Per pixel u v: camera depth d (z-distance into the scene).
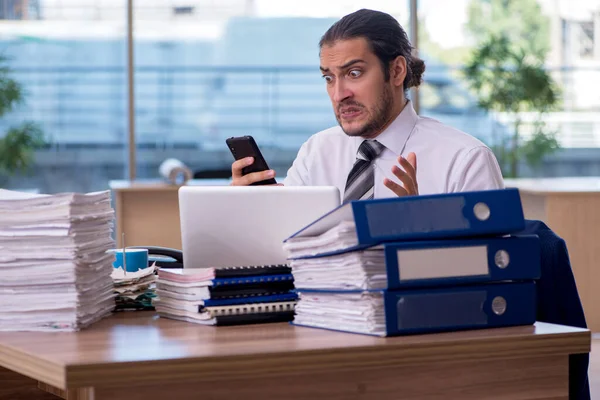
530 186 6.44
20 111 10.39
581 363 2.03
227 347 1.61
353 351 1.60
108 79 10.89
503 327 1.77
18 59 10.36
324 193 2.13
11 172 10.12
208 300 1.85
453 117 9.48
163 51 11.81
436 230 1.70
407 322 1.68
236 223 2.13
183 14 11.80
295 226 2.14
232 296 1.88
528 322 1.79
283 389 1.59
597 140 9.68
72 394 1.79
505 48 9.24
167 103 11.91
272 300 1.90
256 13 11.91
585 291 6.11
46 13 10.45
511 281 1.78
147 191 6.17
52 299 1.81
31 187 10.29
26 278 1.81
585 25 9.41
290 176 3.35
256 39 12.23
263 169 2.63
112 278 2.08
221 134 12.24
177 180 6.30
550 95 9.16
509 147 9.37
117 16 10.82
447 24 9.20
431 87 9.39
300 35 12.35
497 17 9.23
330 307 1.78
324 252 1.75
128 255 2.47
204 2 11.86
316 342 1.65
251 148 2.62
